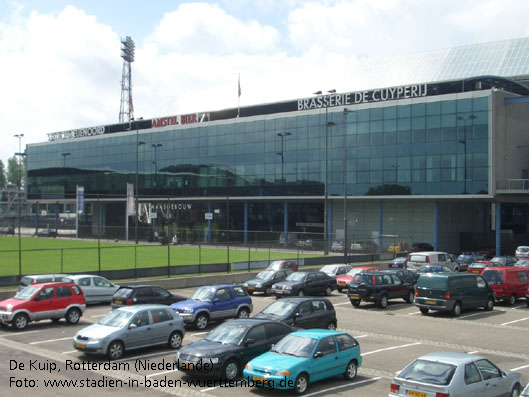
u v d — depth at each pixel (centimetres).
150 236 7625
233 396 1266
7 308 2080
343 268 3591
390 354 1720
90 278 2750
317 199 6819
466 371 1081
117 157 9106
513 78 6725
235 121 7612
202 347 1401
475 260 4750
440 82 5972
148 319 1706
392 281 2845
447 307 2469
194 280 3434
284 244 6812
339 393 1296
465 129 5612
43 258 4919
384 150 6184
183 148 8200
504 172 5591
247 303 2345
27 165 10756
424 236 6375
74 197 9756
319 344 1352
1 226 10456
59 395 1255
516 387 1177
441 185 5753
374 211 6812
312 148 6831
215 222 8106
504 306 2853
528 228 6838
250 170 7438
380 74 7806
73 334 2008
